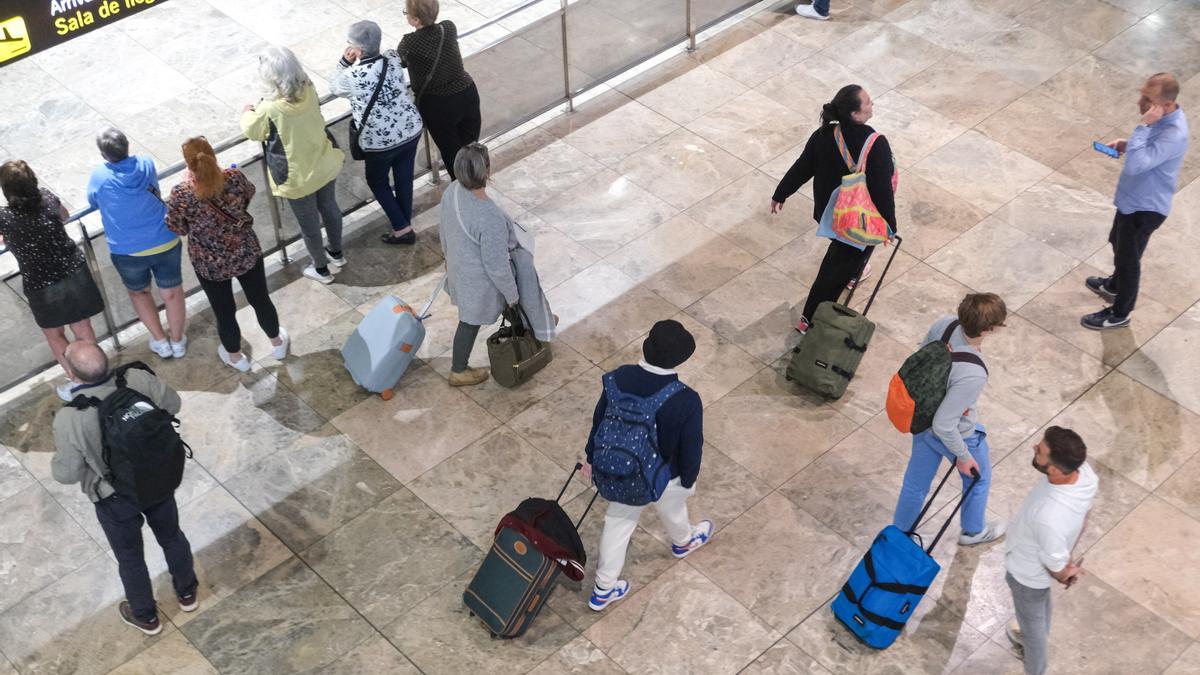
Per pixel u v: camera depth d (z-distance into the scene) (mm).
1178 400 7008
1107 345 7348
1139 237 7016
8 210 6250
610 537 5656
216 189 6379
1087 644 5773
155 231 6727
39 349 7148
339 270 7977
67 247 6523
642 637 5836
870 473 6613
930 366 5281
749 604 5977
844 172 6691
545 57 9023
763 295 7738
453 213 6410
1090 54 9773
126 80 10117
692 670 5695
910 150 8867
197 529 6355
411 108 7641
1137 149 6730
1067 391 7070
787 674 5676
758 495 6500
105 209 6598
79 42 10500
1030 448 6734
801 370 6945
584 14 9070
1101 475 6574
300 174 7281
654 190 8570
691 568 6141
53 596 6070
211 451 6770
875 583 5551
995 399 7031
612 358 7316
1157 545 6215
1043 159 8766
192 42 10539
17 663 5781
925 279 7816
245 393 7117
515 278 6707
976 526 6125
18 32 6559
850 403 7008
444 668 5715
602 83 9578
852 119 6570
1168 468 6613
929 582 5500
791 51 9906
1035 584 5117
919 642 5789
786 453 6723
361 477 6629
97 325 7344
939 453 5676
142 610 5785
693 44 9945
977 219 8266
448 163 8242
